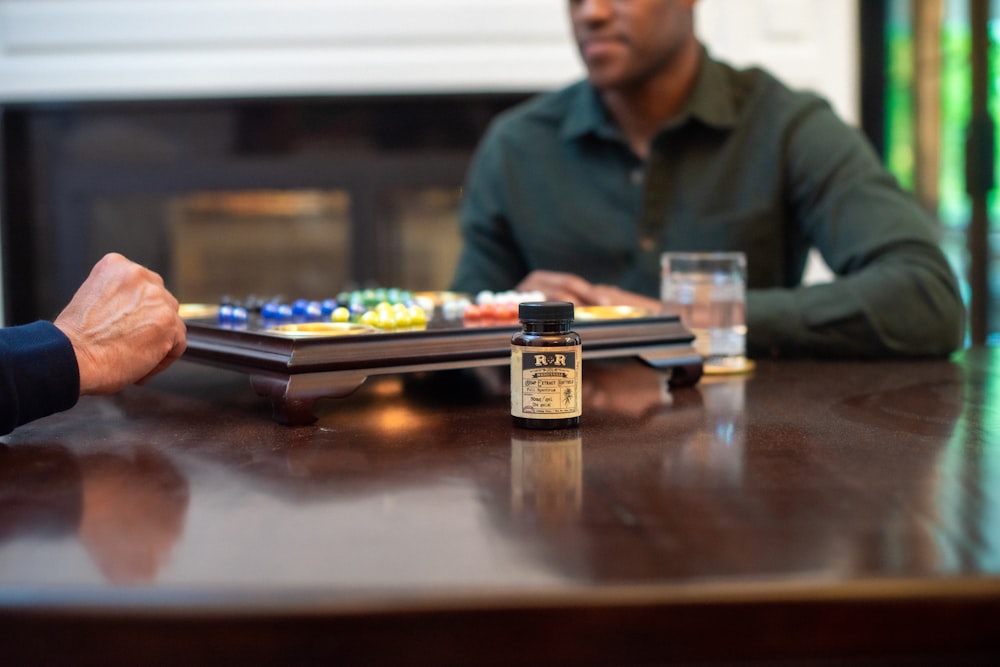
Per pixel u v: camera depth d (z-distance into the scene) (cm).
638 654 69
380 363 106
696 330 130
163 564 73
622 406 111
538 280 153
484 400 115
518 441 97
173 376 133
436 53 277
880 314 141
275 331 109
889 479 86
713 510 80
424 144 297
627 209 184
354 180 300
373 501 83
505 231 197
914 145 287
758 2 268
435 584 70
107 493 85
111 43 277
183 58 278
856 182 164
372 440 98
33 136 296
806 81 272
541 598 69
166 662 69
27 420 98
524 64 276
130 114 296
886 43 280
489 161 198
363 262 305
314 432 101
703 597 69
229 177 300
